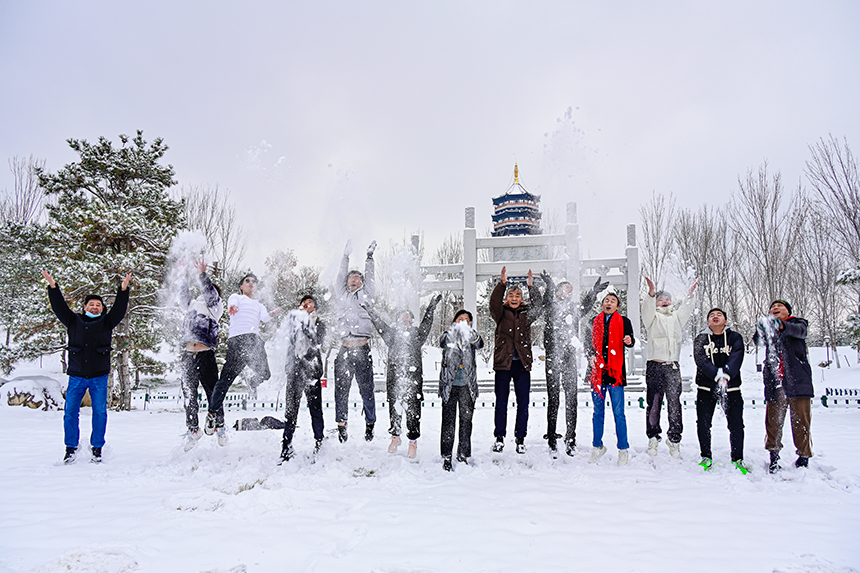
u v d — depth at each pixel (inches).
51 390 372.5
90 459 173.2
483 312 770.2
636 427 251.9
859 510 120.3
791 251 723.4
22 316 373.4
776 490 135.9
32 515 116.2
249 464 158.9
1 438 218.7
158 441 217.0
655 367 175.9
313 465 157.9
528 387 180.7
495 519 114.3
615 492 134.0
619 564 92.1
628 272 509.4
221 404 180.7
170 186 456.4
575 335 180.4
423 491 135.0
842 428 241.4
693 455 175.5
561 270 511.5
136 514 117.1
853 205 600.4
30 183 814.5
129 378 394.3
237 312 181.9
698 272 765.3
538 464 163.3
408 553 96.5
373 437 203.8
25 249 408.8
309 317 173.5
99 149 413.7
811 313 730.2
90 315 177.3
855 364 700.7
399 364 176.9
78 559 92.1
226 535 104.8
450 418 158.7
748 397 402.3
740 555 95.7
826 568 89.9
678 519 114.7
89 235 377.1
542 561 93.2
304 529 108.3
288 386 167.3
